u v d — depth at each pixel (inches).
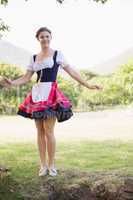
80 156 278.7
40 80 222.2
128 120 494.3
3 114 629.9
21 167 245.0
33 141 348.2
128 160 265.6
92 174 229.8
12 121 523.2
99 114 570.9
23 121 522.0
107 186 216.2
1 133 407.5
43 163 228.5
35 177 226.5
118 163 257.3
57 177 224.8
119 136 371.6
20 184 219.5
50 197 213.3
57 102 217.6
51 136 221.5
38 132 225.9
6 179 222.8
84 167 247.0
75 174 229.8
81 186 218.2
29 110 222.1
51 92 219.9
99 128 432.1
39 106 217.6
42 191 215.0
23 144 330.0
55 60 221.9
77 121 506.3
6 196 210.2
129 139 350.6
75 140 350.0
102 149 304.2
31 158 271.1
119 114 555.8
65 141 343.6
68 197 215.2
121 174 228.8
